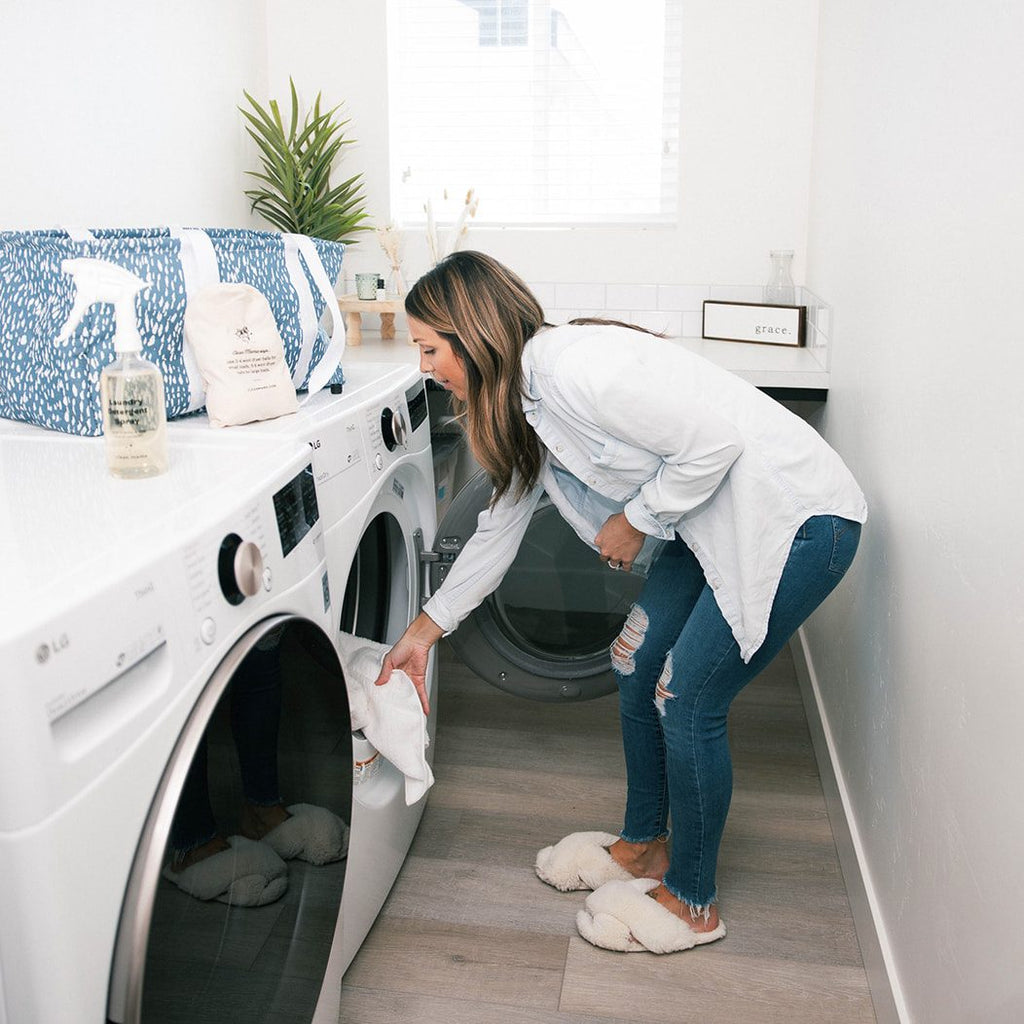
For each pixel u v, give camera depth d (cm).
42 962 71
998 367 110
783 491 148
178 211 243
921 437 145
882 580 170
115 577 80
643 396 136
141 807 81
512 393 145
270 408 148
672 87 296
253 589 101
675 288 298
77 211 200
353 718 155
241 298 147
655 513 147
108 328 137
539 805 211
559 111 302
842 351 217
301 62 294
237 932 101
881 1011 153
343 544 142
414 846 198
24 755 68
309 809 120
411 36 300
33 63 184
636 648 172
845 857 187
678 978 164
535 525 207
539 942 172
